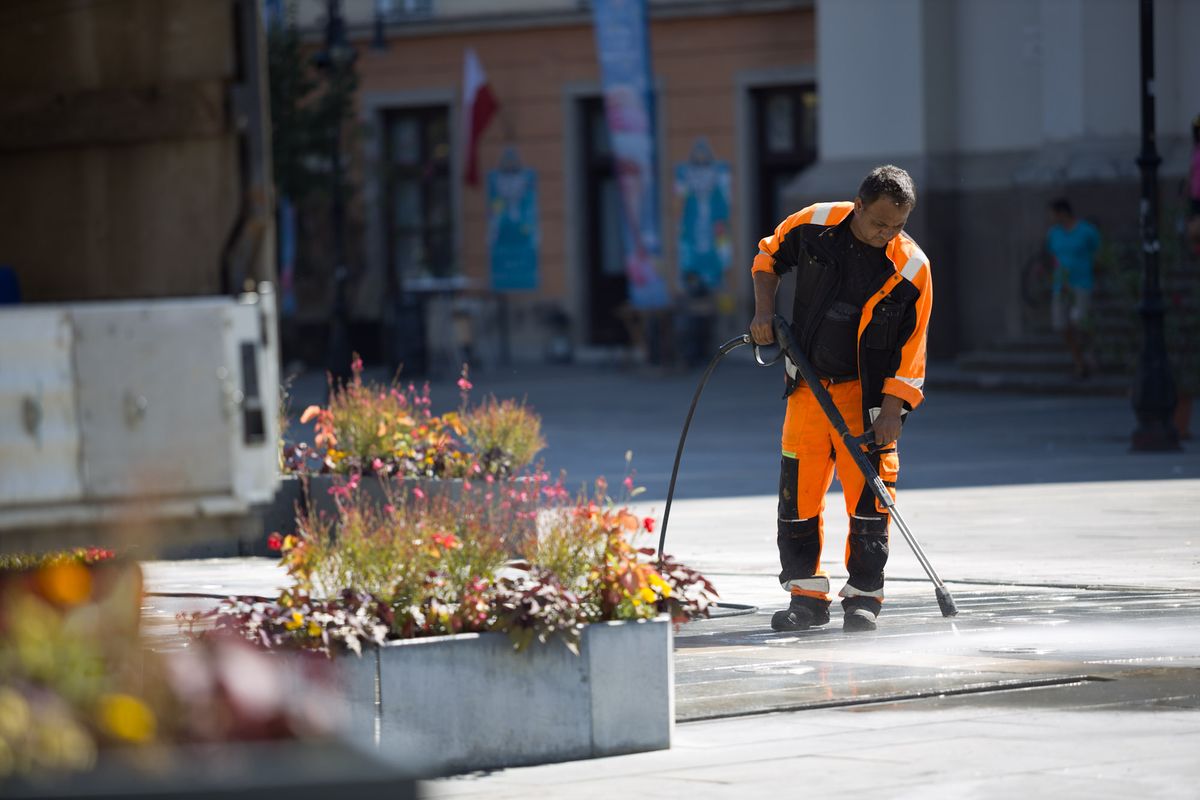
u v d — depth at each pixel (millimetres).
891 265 11016
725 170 46312
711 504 19094
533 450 16500
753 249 46250
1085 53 36375
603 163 48469
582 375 42844
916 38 39250
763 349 45656
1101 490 19250
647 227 41188
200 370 5914
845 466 11133
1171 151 35750
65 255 6586
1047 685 9188
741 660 10141
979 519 17031
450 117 49375
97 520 5855
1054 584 12719
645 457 24422
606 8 40531
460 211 49375
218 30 6352
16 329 5781
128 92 6430
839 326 11078
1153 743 7738
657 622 8016
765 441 26719
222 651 5047
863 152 40094
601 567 8188
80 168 6551
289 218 47625
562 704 7855
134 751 4535
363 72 49781
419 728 7617
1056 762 7406
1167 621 10977
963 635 10672
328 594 7957
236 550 15688
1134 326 31828
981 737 7957
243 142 6371
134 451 5875
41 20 6469
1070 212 33000
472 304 46500
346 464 15758
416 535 8062
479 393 37219
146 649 5000
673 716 8086
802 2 44844
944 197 39250
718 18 46062
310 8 49938
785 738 8094
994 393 34344
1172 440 23516
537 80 48438
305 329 48719
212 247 6398
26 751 4441
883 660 9984
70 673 4785
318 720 4828
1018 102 38906
